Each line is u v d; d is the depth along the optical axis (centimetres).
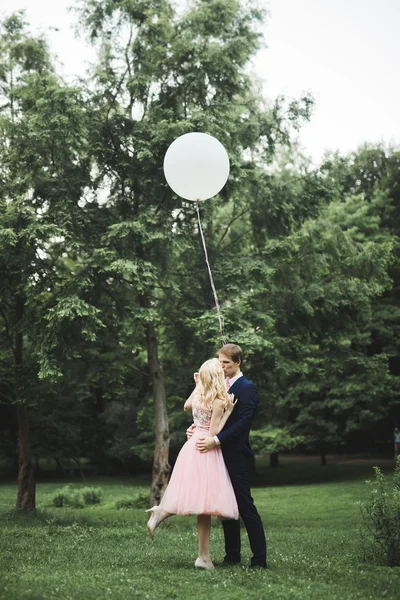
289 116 1530
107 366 1591
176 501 568
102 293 1431
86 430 3500
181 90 1447
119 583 493
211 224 1563
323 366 1895
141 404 3234
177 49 1416
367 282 1673
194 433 587
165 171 799
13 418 3000
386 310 2780
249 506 585
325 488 2316
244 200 1479
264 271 1411
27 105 1492
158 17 1451
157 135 1332
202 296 1496
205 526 575
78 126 1331
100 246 1350
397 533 649
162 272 1399
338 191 1591
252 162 1466
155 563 598
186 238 1405
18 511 1511
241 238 1664
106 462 3569
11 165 1359
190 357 1675
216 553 710
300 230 1581
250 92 1588
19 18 1562
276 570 569
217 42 1452
